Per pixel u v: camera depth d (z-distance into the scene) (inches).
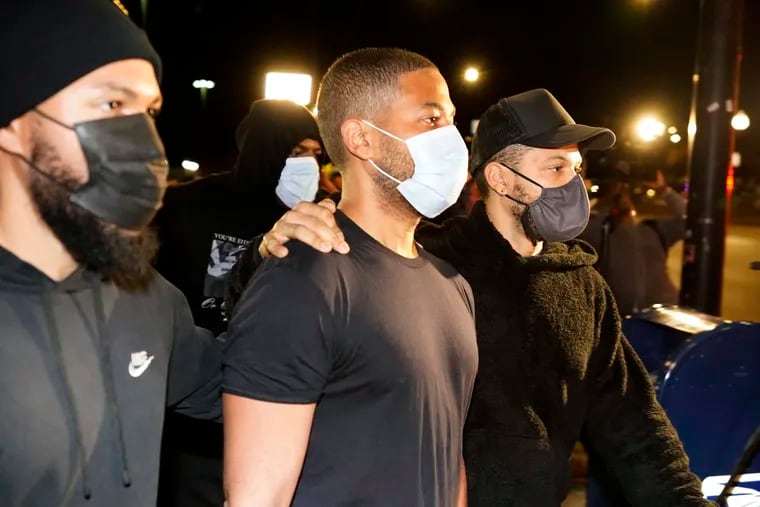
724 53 213.0
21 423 53.4
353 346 69.7
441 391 74.2
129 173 55.5
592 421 101.7
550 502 92.1
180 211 135.5
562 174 96.3
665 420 101.3
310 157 139.3
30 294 55.4
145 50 57.3
